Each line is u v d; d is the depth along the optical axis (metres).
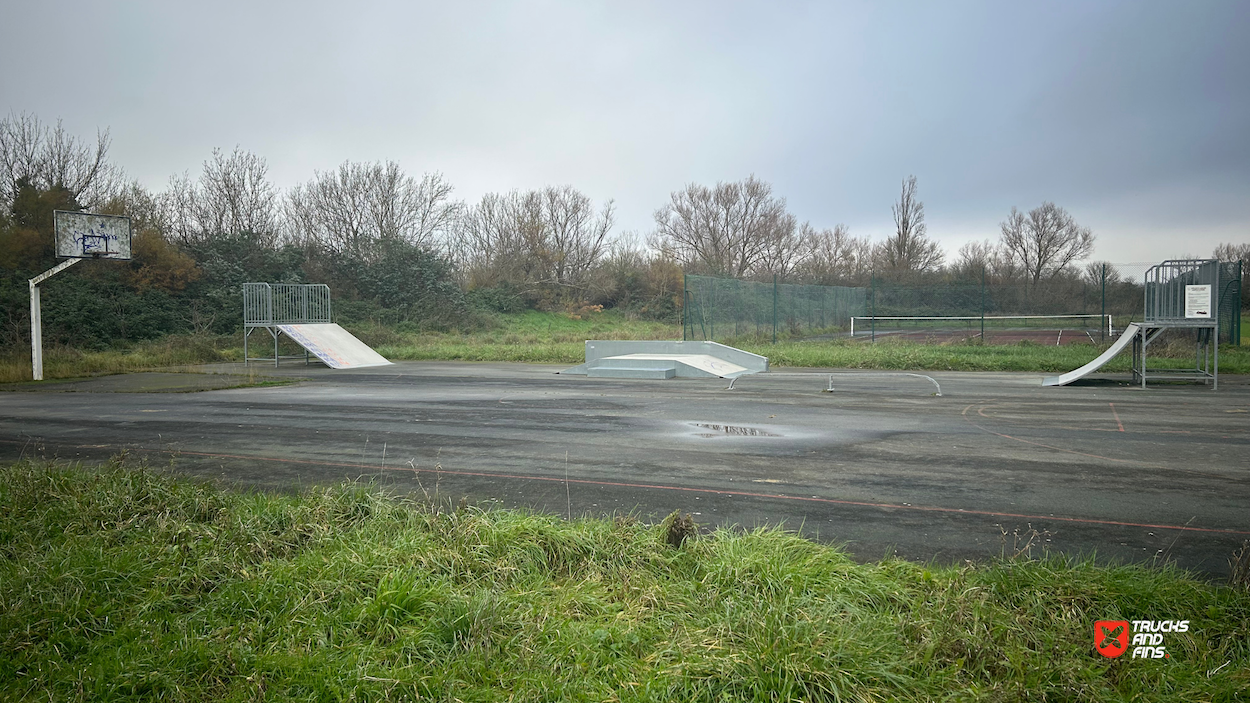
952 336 30.14
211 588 4.04
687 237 57.09
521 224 47.06
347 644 3.39
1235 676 3.02
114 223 19.89
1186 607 3.64
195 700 3.01
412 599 3.68
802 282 47.31
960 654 3.20
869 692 2.92
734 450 8.24
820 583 3.90
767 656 3.06
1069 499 6.05
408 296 37.59
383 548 4.37
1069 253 60.38
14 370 17.98
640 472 7.14
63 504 5.39
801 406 12.13
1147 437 8.99
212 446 8.65
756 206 56.75
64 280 27.88
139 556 4.36
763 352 22.52
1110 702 2.90
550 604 3.74
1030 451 8.12
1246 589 3.71
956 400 12.86
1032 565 4.11
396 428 9.91
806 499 6.09
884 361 20.47
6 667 3.18
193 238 35.50
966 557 4.67
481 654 3.26
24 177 28.95
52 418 11.05
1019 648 3.21
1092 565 4.20
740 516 5.61
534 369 21.11
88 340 26.22
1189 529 5.23
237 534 4.67
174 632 3.49
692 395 13.90
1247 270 28.22
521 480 6.82
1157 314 14.98
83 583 3.94
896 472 7.09
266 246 37.16
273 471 7.29
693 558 4.31
